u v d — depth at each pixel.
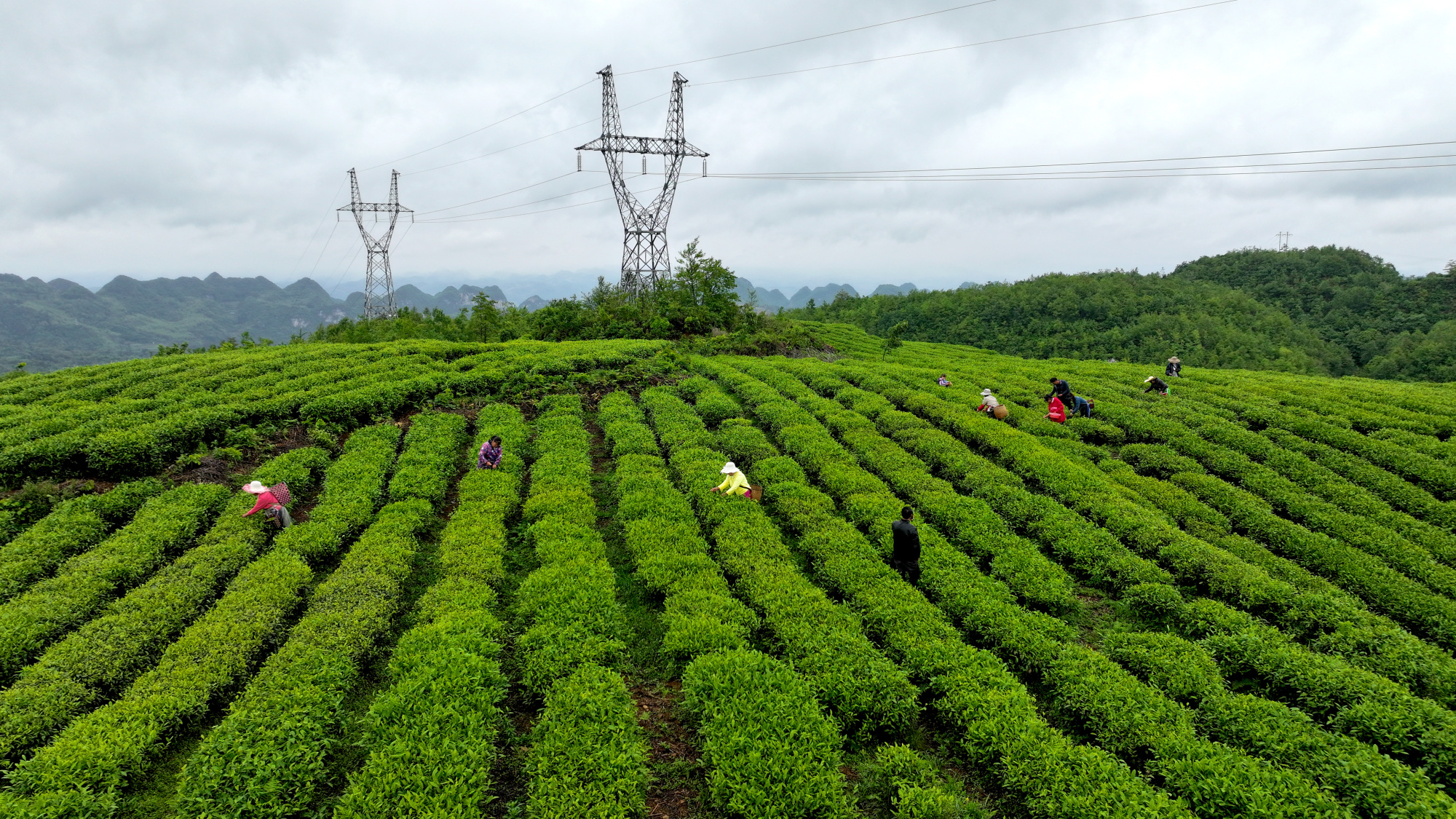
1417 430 29.89
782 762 10.91
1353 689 12.62
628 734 11.59
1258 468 25.27
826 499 21.66
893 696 12.62
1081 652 14.07
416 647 13.62
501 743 12.09
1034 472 24.23
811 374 39.84
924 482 23.25
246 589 15.82
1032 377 43.09
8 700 11.86
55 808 9.90
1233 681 14.04
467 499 21.41
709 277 62.88
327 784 11.27
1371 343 121.62
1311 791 10.23
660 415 30.69
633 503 21.05
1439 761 11.11
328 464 24.80
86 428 24.52
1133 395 36.47
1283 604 15.88
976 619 15.36
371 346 42.91
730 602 15.71
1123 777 10.64
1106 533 19.38
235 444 25.47
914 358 61.56
